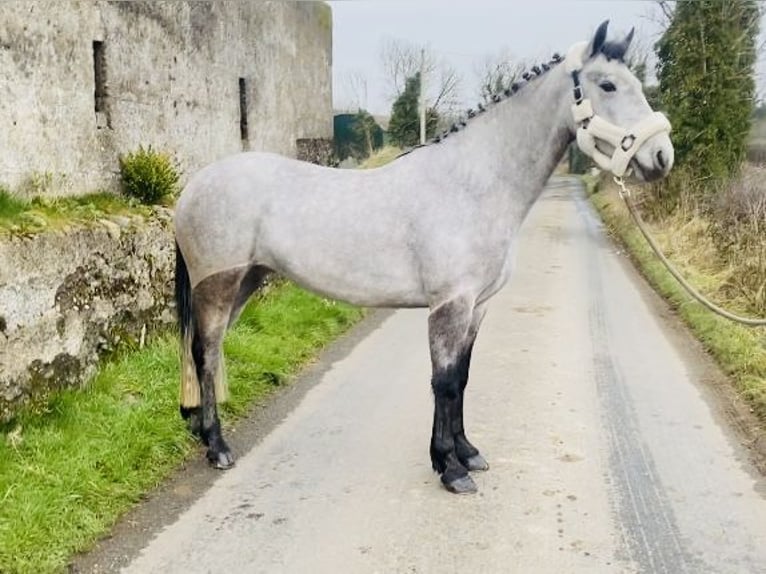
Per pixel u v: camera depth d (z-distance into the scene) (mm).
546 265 12406
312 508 3865
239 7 8453
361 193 4035
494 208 3926
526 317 8398
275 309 7406
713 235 10820
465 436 4516
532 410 5324
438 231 3875
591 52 3789
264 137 9344
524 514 3807
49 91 5336
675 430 4984
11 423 4203
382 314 8594
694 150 14438
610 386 5898
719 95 14336
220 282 4227
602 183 27734
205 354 4340
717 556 3428
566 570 3293
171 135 7078
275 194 4105
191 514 3777
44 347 4559
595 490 4090
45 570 3115
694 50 14398
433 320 3949
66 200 5473
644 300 9500
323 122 11688
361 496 4004
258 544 3496
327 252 4008
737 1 14438
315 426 5016
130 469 3996
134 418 4418
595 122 3770
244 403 5301
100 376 5000
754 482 4215
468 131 4004
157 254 6043
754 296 8070
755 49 14898
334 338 7406
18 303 4324
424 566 3316
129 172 6273
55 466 3795
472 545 3500
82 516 3506
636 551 3459
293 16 10180
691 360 6699
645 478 4246
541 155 3943
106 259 5293
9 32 4902
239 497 3980
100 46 5992
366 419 5152
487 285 3996
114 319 5391
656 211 14969
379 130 29203
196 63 7508
